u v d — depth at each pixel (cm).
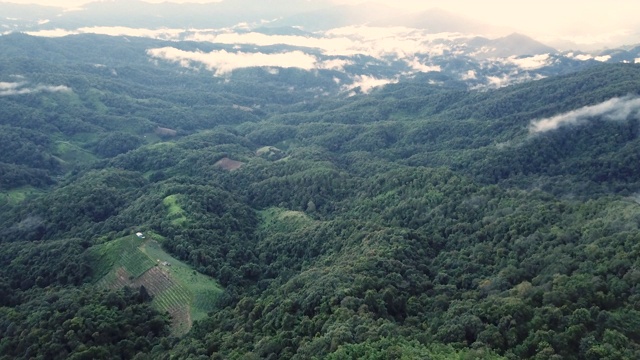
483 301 12706
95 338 14225
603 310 11069
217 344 13525
